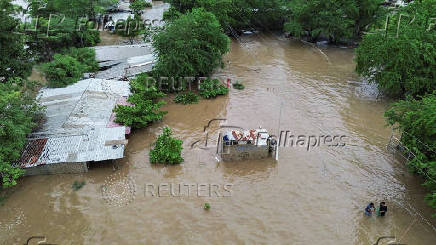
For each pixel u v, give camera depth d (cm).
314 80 3350
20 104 2136
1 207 1831
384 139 2416
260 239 1656
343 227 1719
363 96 3023
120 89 2820
